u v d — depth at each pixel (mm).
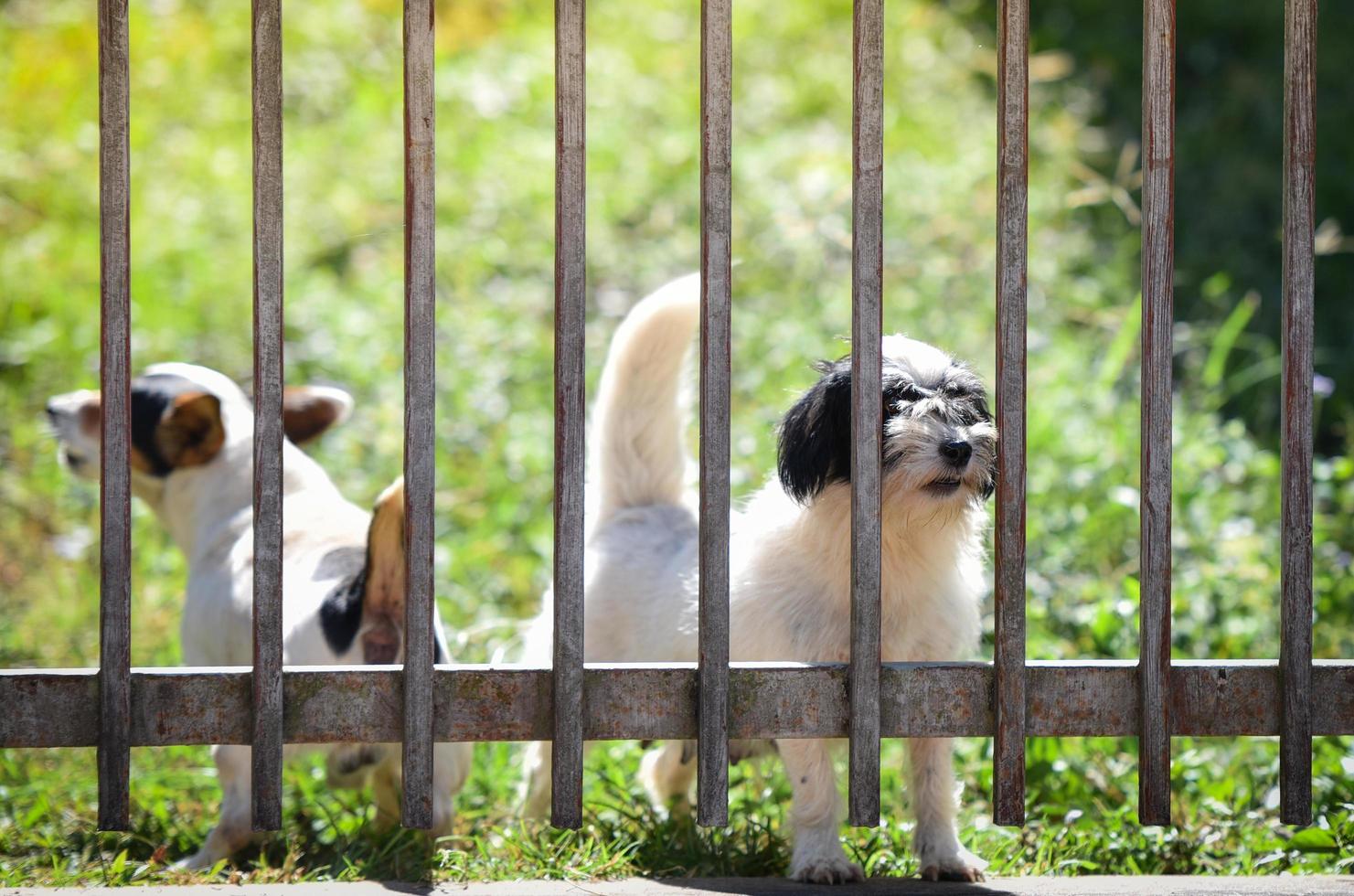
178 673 3928
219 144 14023
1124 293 12305
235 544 5805
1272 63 17219
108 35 3693
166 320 10930
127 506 3838
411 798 3979
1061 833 5328
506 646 6820
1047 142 15125
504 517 8656
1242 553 7879
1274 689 4168
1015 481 4043
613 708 4062
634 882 4477
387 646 5211
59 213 12758
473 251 12258
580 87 3836
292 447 6211
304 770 6082
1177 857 5172
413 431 3891
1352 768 5516
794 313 11195
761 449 8719
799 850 4664
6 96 14023
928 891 4418
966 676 4141
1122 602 6605
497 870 4730
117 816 3895
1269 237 13938
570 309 3900
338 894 4242
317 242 12531
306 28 16172
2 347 10688
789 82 16125
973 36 18156
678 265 12016
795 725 4109
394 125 14484
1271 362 10750
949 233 12836
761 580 4922
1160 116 3955
